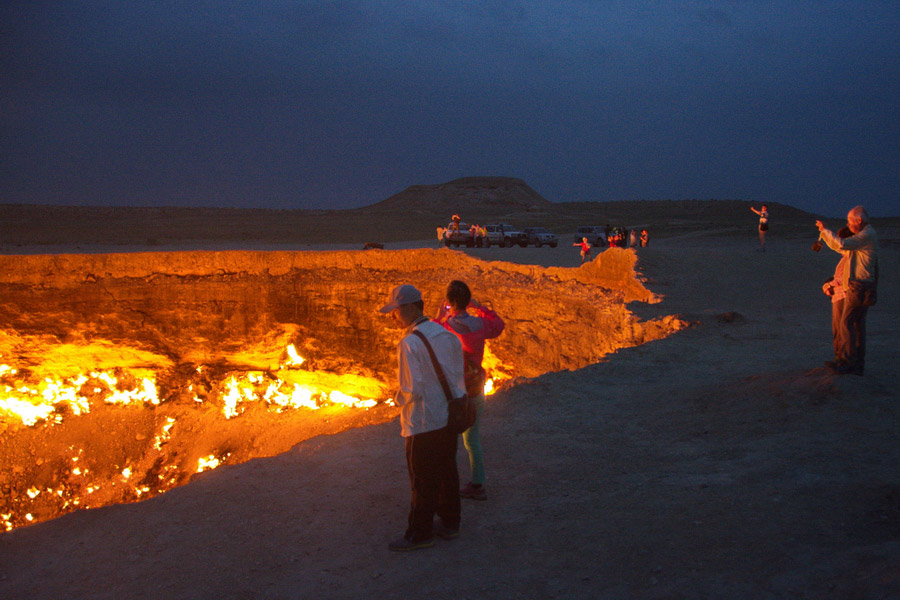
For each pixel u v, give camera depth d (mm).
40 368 24703
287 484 5590
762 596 3271
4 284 23422
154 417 24656
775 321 12555
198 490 5547
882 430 5637
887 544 3521
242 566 4234
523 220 114062
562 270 20703
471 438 5070
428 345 4293
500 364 20281
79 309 23812
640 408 7383
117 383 25219
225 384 25141
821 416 6168
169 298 23969
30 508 22297
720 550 3854
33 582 4215
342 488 5441
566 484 5328
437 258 23281
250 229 86000
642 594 3473
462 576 3916
